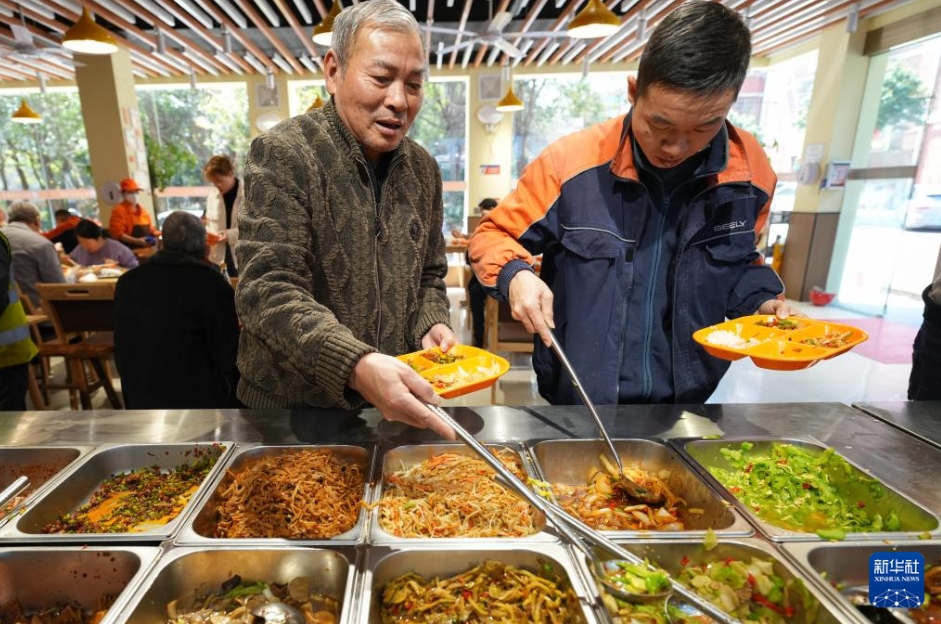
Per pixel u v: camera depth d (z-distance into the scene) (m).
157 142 7.39
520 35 4.75
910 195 5.19
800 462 1.11
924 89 4.97
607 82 7.49
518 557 0.84
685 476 1.07
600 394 1.29
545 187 1.25
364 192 1.17
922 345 1.62
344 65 1.06
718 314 1.33
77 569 0.82
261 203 1.01
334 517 0.94
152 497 1.02
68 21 5.33
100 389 3.65
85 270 4.00
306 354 0.87
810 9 5.05
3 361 2.20
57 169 7.73
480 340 4.34
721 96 0.86
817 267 6.11
